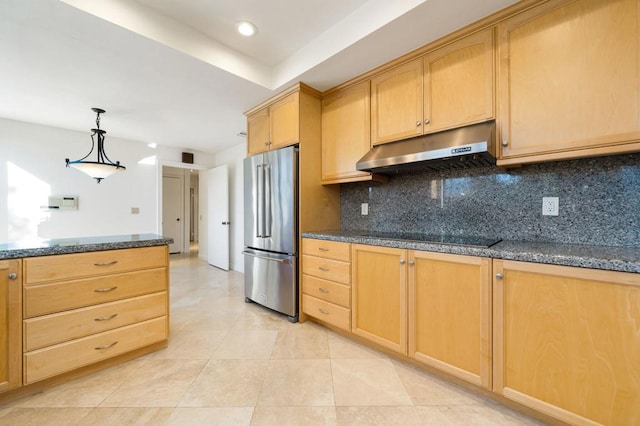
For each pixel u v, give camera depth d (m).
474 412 1.36
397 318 1.75
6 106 2.84
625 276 1.02
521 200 1.74
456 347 1.49
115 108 2.90
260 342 2.10
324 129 2.59
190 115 3.12
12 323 1.41
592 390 1.10
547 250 1.31
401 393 1.50
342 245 2.09
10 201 3.29
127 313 1.80
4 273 1.39
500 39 1.55
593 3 1.27
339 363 1.81
